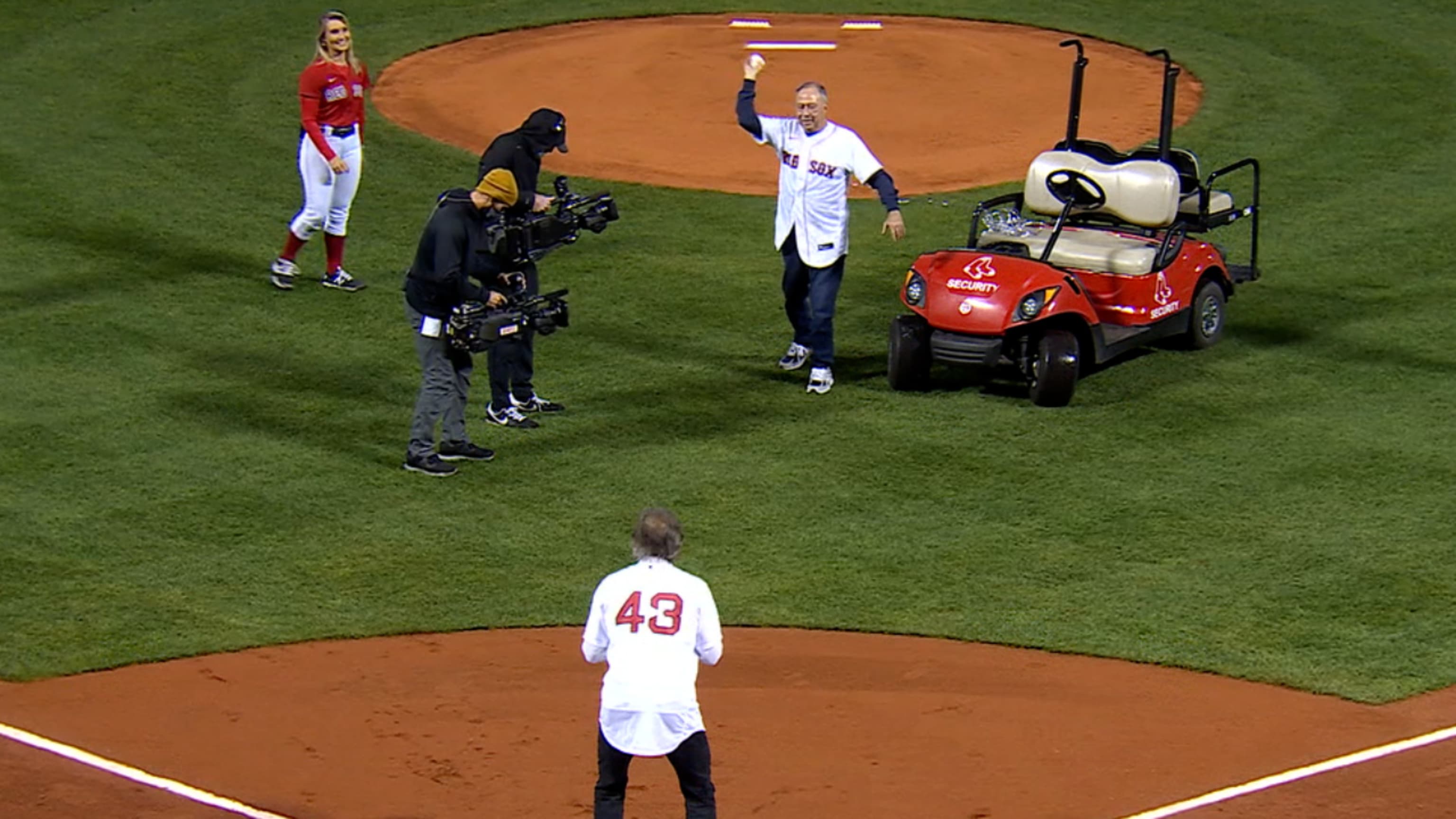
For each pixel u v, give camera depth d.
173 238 73.19
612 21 110.06
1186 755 37.78
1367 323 66.00
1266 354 63.03
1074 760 37.47
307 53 98.62
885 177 57.59
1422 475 52.97
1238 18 107.75
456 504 51.00
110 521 49.38
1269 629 44.06
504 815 35.00
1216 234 75.75
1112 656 42.69
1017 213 65.06
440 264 50.22
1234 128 89.56
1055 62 101.56
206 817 34.91
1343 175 83.00
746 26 109.12
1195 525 49.84
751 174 83.69
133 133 85.50
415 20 107.75
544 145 53.94
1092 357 60.31
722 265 72.00
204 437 55.00
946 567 47.41
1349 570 47.19
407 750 37.72
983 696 40.53
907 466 53.66
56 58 95.88
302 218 66.94
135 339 62.91
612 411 57.78
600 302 67.88
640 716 31.08
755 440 55.59
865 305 68.44
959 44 104.88
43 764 37.03
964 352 57.59
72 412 56.62
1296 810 35.47
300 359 61.62
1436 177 82.50
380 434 55.78
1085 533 49.34
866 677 41.44
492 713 39.47
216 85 92.69
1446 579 46.66
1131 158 64.06
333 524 49.59
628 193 80.25
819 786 36.22
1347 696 40.72
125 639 43.03
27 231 73.12
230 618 44.22
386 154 84.62
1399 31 103.69
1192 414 57.69
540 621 44.38
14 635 43.12
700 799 31.84
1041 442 55.44
